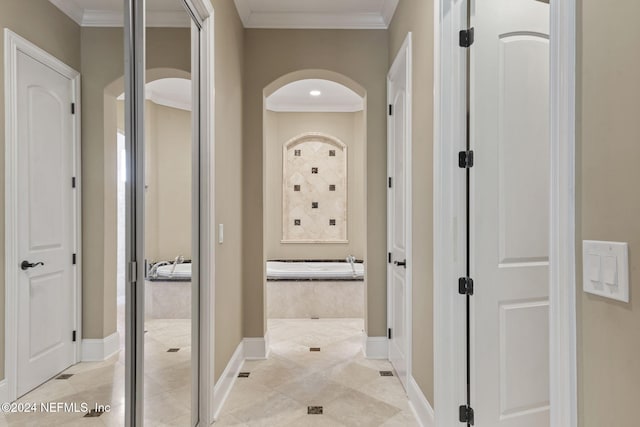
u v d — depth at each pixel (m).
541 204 1.86
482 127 1.80
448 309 1.85
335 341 3.62
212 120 2.19
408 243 2.47
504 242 1.82
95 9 1.13
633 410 0.75
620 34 0.78
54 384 0.96
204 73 2.16
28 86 0.86
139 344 1.44
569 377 0.91
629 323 0.76
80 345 1.08
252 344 3.19
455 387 1.83
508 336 1.83
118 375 1.29
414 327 2.37
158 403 1.71
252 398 2.48
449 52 1.86
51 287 0.95
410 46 2.46
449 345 1.84
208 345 2.14
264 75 3.28
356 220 5.80
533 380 1.86
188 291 2.01
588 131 0.87
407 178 2.50
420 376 2.22
